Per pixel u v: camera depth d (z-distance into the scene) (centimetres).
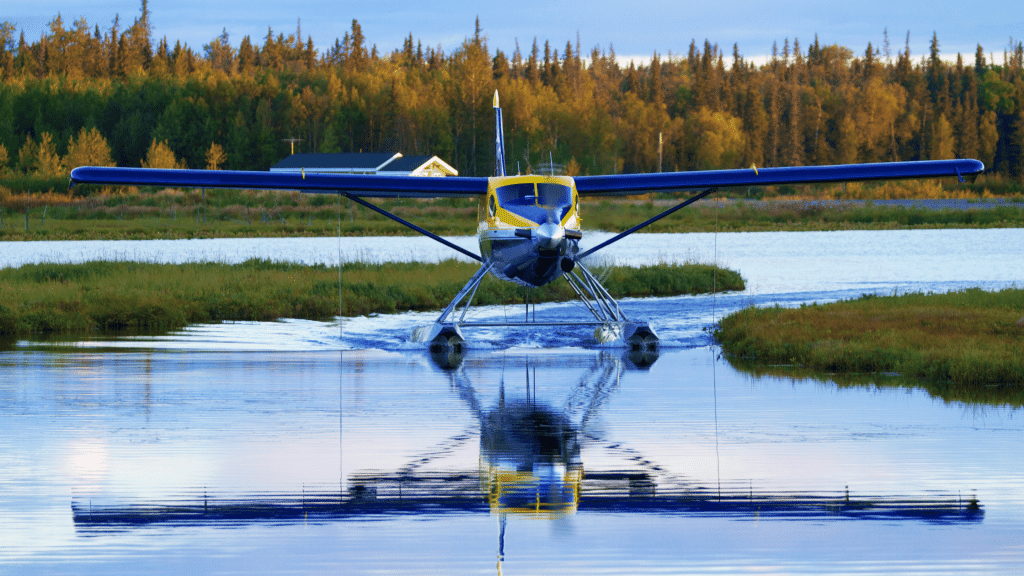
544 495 2623
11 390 4253
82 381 4519
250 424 3522
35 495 2616
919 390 4247
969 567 2088
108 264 10062
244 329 6850
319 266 10712
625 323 6138
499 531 2341
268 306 7744
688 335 6538
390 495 2625
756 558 2150
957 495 2589
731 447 3134
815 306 7106
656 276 9781
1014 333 5488
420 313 7894
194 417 3653
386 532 2336
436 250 15538
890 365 4878
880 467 2866
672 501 2562
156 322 7106
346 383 4519
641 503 2548
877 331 5619
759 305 8162
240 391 4269
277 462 2955
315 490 2669
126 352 5641
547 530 2347
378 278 9581
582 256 6322
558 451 3097
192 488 2683
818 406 3853
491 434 3353
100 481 2747
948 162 6266
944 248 16138
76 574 2066
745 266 12538
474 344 6197
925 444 3153
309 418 3638
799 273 11412
